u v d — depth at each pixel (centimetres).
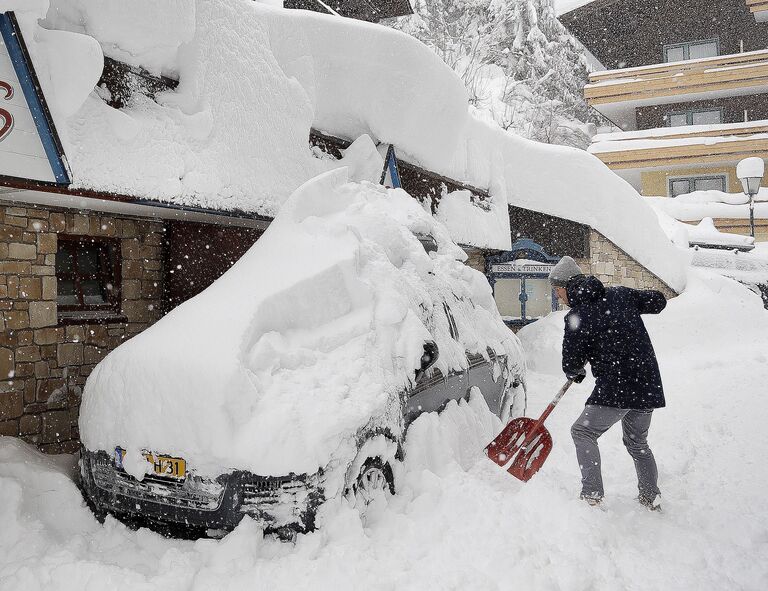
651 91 2347
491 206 1112
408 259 498
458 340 511
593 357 419
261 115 601
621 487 461
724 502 429
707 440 583
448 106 860
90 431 366
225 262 642
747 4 2302
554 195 1273
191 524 331
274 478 321
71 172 419
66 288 547
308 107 664
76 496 382
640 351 411
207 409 329
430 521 357
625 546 354
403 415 406
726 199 2123
